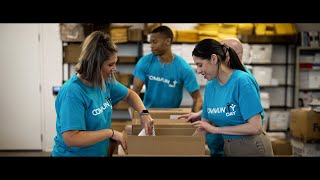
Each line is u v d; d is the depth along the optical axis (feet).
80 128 4.83
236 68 5.67
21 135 17.52
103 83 5.10
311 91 18.38
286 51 18.57
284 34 17.20
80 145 4.81
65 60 16.94
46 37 17.06
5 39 17.01
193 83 9.27
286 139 16.76
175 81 9.26
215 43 5.49
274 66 18.71
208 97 5.97
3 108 17.34
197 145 4.81
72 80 5.00
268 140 5.66
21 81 17.25
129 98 6.31
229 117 5.56
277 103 18.76
